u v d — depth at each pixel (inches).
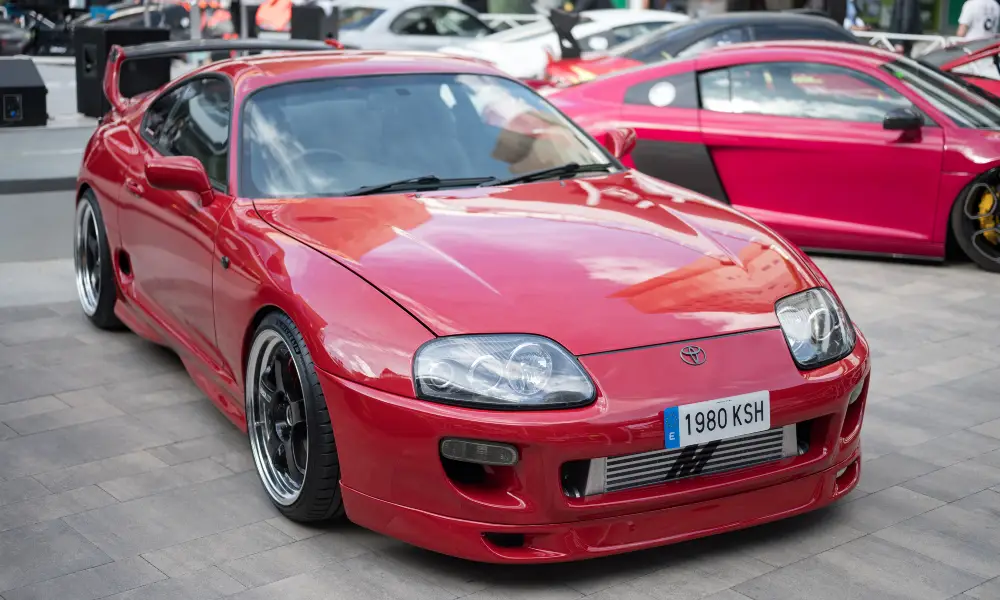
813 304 117.4
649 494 105.0
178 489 130.8
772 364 109.3
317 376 111.7
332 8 437.1
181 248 147.2
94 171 184.7
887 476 133.6
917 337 192.2
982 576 109.3
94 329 195.3
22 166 272.4
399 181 138.0
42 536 118.7
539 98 161.8
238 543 117.0
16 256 248.1
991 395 163.3
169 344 163.0
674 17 483.2
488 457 102.0
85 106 384.2
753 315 112.7
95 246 191.5
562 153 151.2
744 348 109.3
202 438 146.8
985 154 231.5
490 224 125.0
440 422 102.1
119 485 131.9
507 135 150.2
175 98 172.4
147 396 162.7
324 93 149.5
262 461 127.4
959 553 114.0
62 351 182.9
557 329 106.1
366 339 108.1
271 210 132.0
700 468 107.6
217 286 134.4
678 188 146.6
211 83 161.0
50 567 111.9
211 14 502.0
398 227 123.9
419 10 549.6
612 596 105.3
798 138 245.3
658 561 112.3
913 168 237.1
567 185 141.2
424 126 147.1
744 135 250.8
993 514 123.3
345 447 109.9
